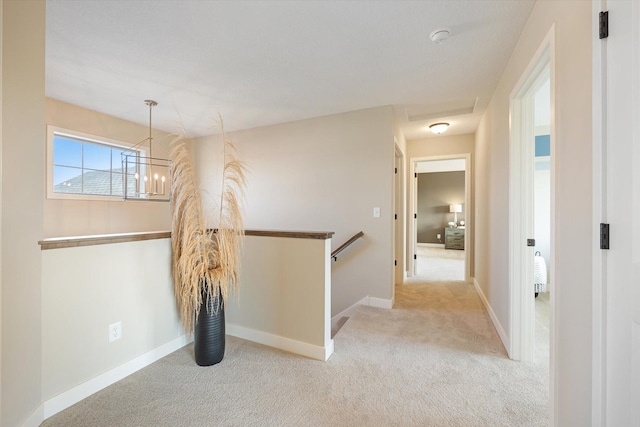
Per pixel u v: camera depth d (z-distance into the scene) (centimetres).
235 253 203
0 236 121
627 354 82
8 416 125
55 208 316
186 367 193
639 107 78
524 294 201
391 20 177
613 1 88
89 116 342
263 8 166
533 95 199
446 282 442
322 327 204
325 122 355
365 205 331
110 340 176
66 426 140
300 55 219
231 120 376
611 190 90
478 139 385
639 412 77
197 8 166
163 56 220
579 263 109
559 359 127
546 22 144
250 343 228
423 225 888
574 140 113
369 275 326
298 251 212
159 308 207
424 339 236
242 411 150
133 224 394
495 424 141
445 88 275
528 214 201
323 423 142
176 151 201
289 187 380
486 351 215
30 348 137
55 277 150
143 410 151
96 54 217
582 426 106
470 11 169
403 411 150
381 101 309
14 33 128
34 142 139
